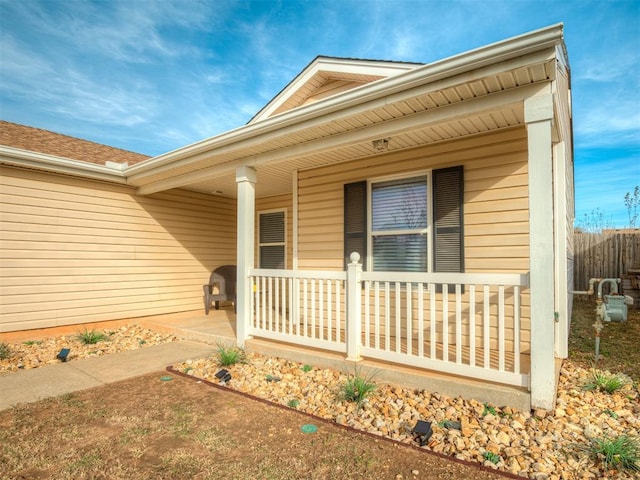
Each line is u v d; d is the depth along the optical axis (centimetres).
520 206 429
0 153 572
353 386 351
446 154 479
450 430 287
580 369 437
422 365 364
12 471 240
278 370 440
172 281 824
